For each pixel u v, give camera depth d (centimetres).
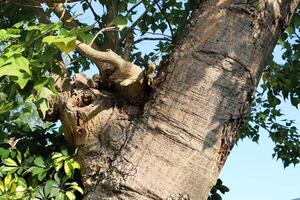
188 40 388
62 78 438
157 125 368
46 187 410
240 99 375
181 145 361
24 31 390
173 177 356
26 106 437
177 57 385
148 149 363
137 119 390
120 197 354
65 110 410
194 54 379
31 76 345
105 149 391
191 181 359
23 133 516
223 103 370
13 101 390
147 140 367
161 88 380
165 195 352
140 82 397
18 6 575
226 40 378
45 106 363
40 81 355
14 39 364
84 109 404
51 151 484
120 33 573
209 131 365
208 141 364
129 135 383
